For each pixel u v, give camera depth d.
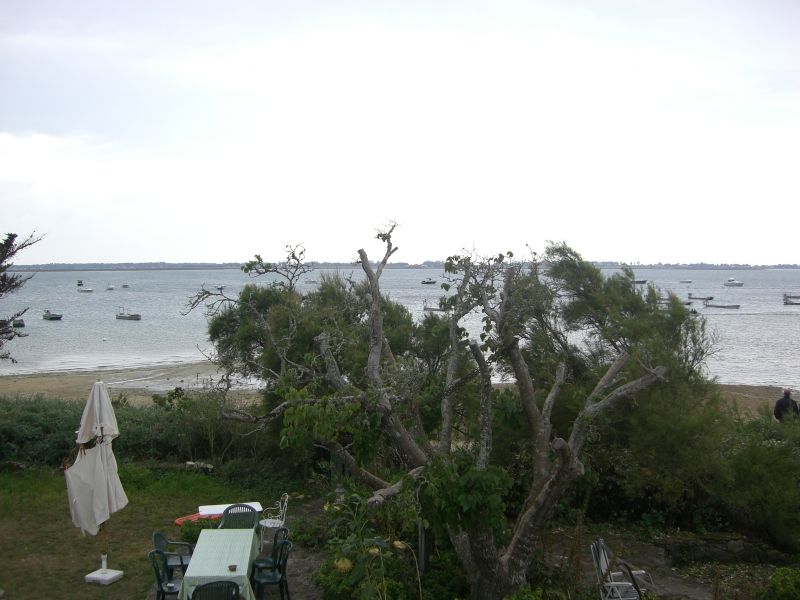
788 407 18.56
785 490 12.24
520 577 8.27
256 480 15.74
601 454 13.45
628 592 9.27
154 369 45.22
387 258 9.70
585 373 14.64
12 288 19.31
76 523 10.37
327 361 9.38
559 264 16.14
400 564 9.62
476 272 10.73
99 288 185.12
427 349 15.38
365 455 8.41
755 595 10.34
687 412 12.71
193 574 8.24
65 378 40.78
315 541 11.71
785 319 86.00
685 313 14.55
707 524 13.22
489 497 7.45
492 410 10.16
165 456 17.23
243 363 17.02
